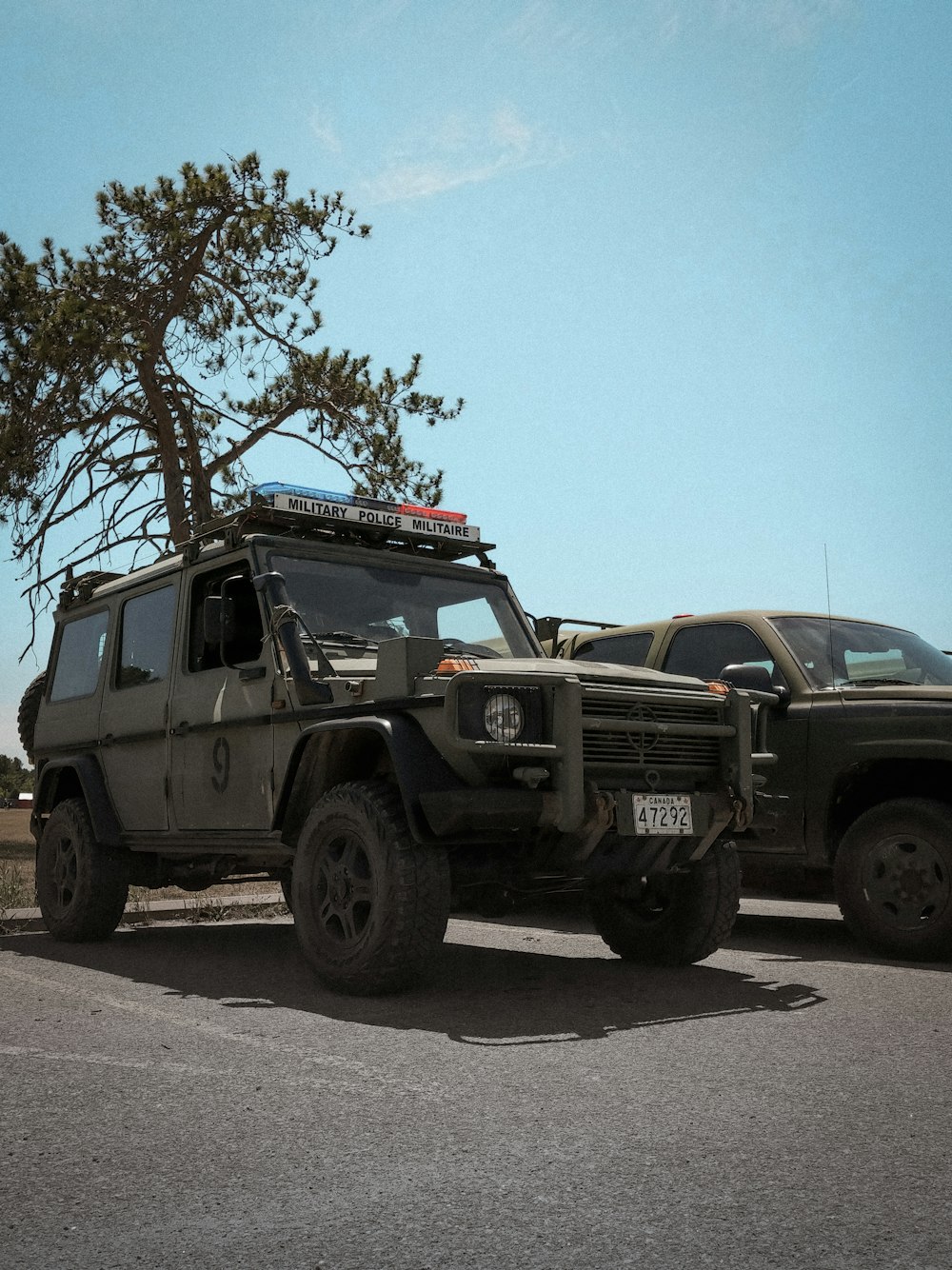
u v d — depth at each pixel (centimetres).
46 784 775
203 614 593
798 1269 221
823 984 535
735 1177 270
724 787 543
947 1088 347
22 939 739
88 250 2034
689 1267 222
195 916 848
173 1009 481
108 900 702
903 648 758
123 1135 306
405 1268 223
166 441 2048
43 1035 431
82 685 763
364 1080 361
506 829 485
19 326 1895
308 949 520
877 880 621
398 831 486
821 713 667
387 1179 271
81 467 2033
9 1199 260
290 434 2231
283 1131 308
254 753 585
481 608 674
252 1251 231
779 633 720
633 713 513
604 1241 234
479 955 641
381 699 513
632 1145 293
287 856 602
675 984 536
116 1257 229
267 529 646
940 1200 256
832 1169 275
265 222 2061
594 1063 379
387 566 648
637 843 521
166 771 657
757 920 839
